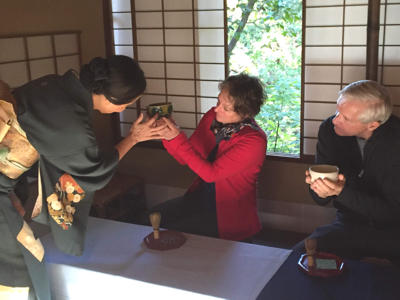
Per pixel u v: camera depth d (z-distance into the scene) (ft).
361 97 6.11
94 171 5.20
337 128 6.56
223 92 7.14
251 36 18.42
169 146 7.86
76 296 5.22
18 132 4.79
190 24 10.52
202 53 10.59
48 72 10.20
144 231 6.00
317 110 9.82
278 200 10.56
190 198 8.06
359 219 6.88
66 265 5.15
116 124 12.01
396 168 6.31
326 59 9.46
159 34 10.96
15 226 4.91
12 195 5.38
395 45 8.90
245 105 7.04
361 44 9.09
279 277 4.71
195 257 5.21
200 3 10.25
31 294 5.07
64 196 5.21
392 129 6.42
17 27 9.27
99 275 4.92
